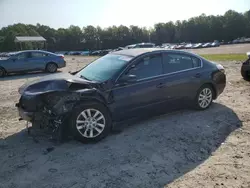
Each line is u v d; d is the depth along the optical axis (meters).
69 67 18.61
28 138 4.84
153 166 3.72
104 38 111.88
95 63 5.70
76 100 4.35
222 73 6.36
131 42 111.56
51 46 108.88
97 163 3.83
